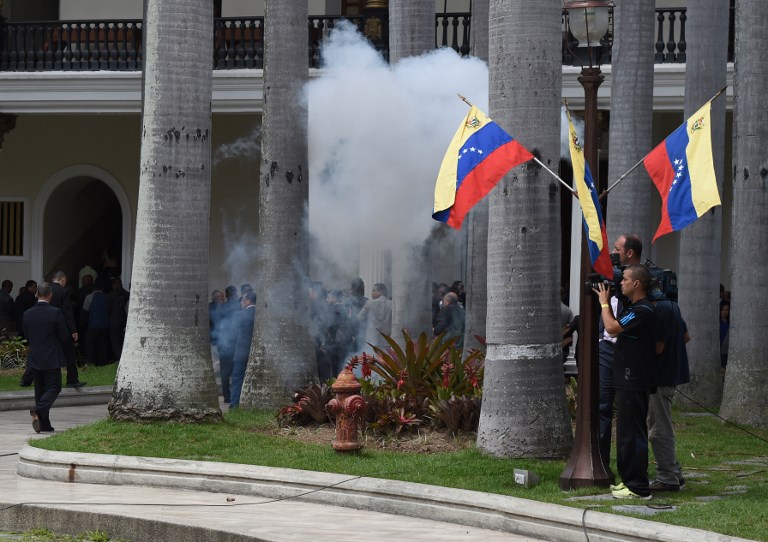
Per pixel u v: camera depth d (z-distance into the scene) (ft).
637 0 107.45
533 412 72.18
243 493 69.46
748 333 94.73
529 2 72.08
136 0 180.75
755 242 95.40
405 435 81.05
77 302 164.35
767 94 96.07
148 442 78.59
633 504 58.18
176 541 59.41
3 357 145.18
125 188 186.70
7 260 190.49
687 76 110.22
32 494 69.05
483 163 64.18
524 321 72.43
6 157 190.39
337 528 58.44
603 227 63.10
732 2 148.15
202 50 85.66
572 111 148.97
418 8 107.76
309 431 85.61
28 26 165.07
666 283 62.49
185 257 84.84
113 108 161.99
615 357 60.39
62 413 111.96
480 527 58.90
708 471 69.56
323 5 175.52
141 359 84.33
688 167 61.31
